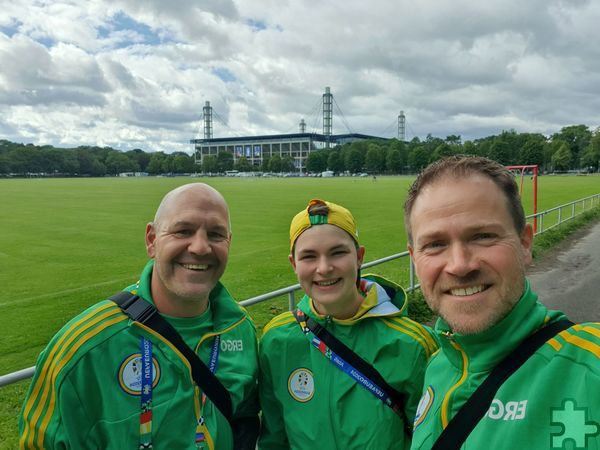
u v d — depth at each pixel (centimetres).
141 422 69
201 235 75
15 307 323
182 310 79
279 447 92
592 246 536
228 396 78
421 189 58
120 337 72
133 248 610
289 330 92
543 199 1259
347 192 1822
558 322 52
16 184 2830
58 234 741
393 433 84
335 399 85
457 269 52
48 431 67
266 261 499
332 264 86
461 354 59
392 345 86
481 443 50
